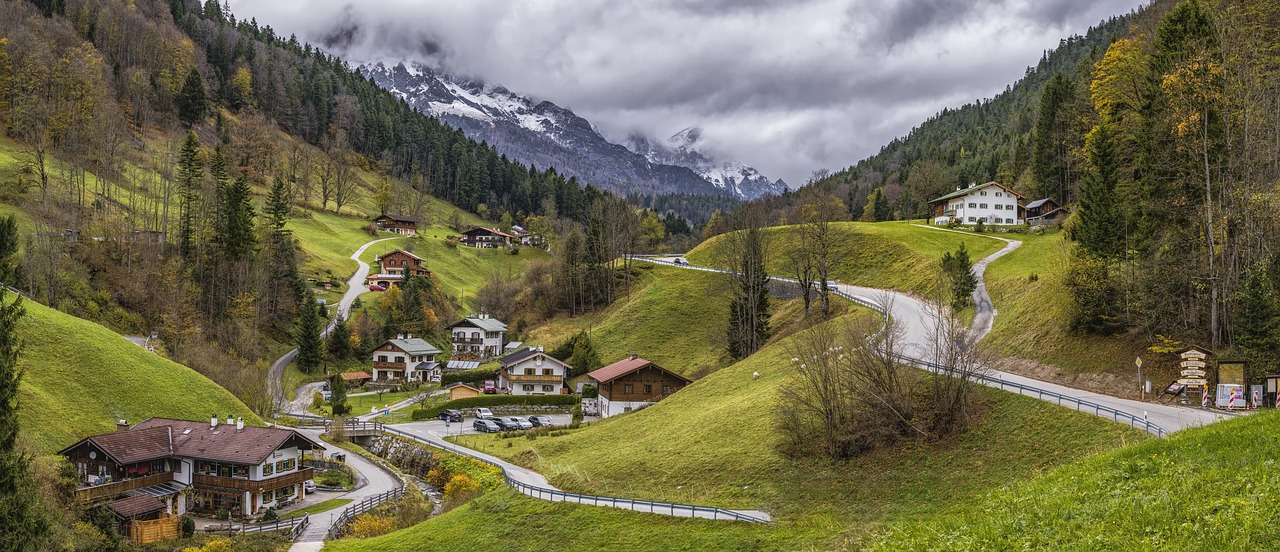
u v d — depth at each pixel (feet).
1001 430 158.92
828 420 172.45
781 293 383.45
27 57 579.48
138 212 481.05
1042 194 464.65
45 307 273.95
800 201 614.75
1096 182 205.57
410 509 205.87
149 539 184.24
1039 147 460.14
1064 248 241.35
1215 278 171.83
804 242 370.12
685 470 184.85
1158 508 70.28
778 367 247.91
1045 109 461.37
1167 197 195.31
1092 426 145.28
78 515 181.27
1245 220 175.73
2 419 122.11
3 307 127.03
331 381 397.60
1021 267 311.88
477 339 447.83
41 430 208.95
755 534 140.26
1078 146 417.90
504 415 326.65
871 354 178.40
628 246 480.64
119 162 545.85
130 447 209.97
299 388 387.75
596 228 465.47
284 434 222.69
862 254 401.08
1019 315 234.79
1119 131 280.10
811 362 184.75
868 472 159.74
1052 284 232.53
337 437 291.99
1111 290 195.83
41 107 542.98
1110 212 200.54
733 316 353.10
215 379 312.71
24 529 122.83
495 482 213.87
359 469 262.88
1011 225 422.82
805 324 326.85
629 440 225.76
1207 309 181.88
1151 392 168.35
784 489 161.17
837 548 116.78
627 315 408.46
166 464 221.25
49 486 181.27
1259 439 80.59
